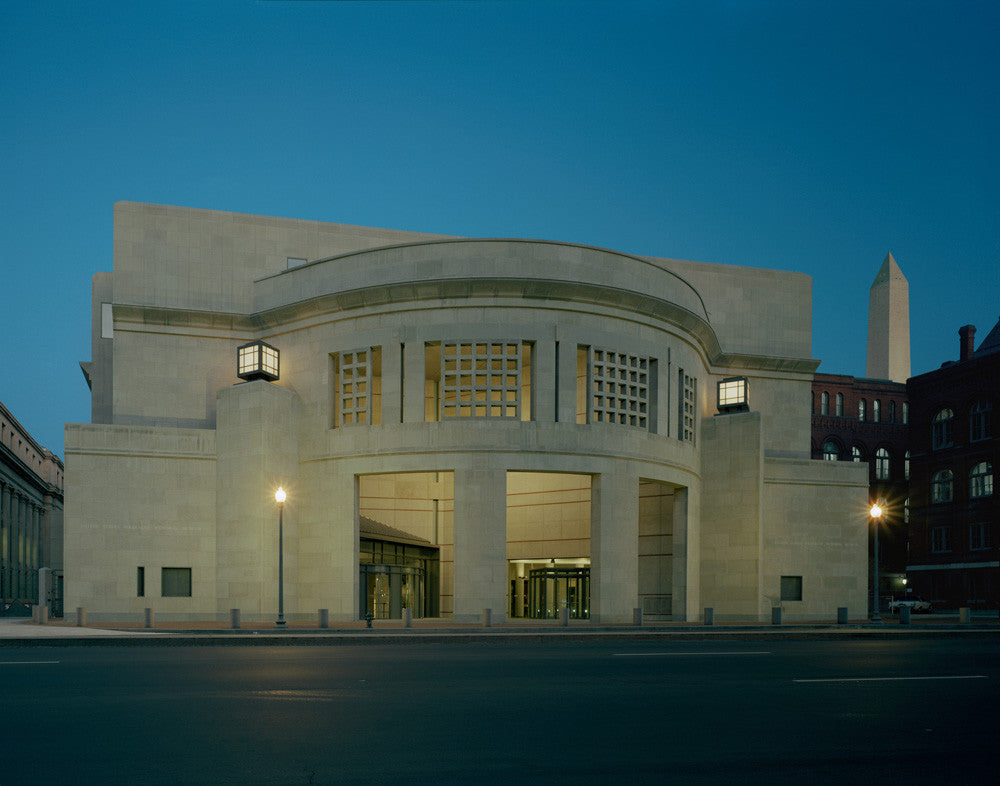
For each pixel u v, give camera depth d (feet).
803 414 163.94
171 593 128.67
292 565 128.36
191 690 45.60
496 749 30.91
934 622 141.79
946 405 248.73
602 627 109.91
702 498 148.46
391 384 126.00
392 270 128.47
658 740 32.78
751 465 145.28
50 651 73.31
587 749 31.04
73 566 126.21
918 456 256.32
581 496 147.84
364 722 36.01
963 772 28.09
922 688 48.62
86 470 128.06
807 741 32.86
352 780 26.43
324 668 56.85
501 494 120.78
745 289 165.68
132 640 83.20
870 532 294.05
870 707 41.37
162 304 143.33
